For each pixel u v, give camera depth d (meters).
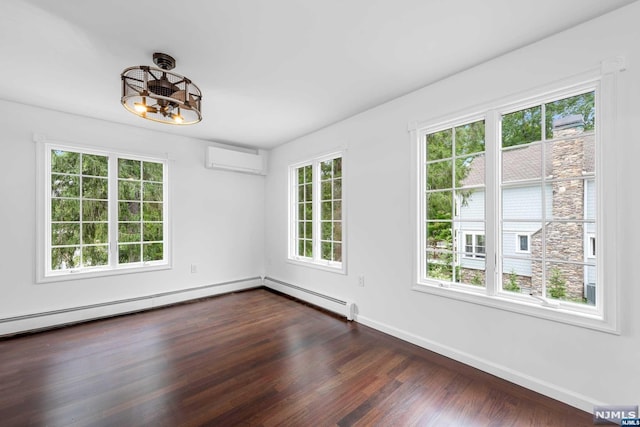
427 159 2.68
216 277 4.40
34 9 1.57
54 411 1.74
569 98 1.90
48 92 2.66
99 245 3.46
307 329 3.03
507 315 2.08
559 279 1.94
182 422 1.66
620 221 1.63
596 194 1.74
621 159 1.62
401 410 1.76
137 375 2.14
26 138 2.96
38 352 2.49
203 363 2.32
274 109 3.11
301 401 1.85
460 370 2.21
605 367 1.68
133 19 1.67
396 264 2.83
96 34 1.81
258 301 4.06
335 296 3.57
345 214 3.39
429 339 2.55
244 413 1.74
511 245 2.14
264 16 1.66
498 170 2.18
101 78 2.39
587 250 1.83
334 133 3.56
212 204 4.37
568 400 1.80
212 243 4.36
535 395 1.90
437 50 2.04
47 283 3.07
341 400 1.86
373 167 3.06
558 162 1.94
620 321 1.63
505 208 2.18
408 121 2.72
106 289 3.43
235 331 2.98
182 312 3.58
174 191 3.99
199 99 2.21
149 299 3.69
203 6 1.57
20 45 1.92
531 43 1.96
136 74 2.10
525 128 2.09
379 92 2.70
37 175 3.01
